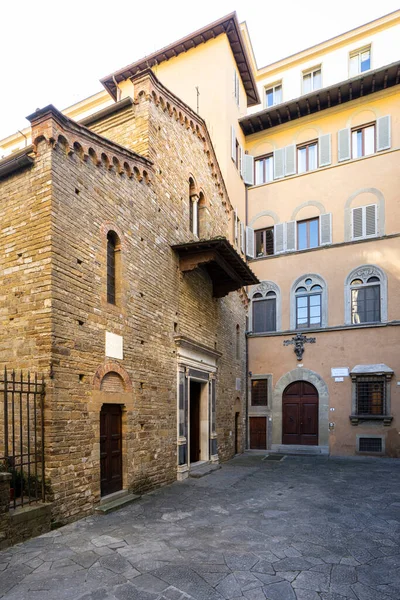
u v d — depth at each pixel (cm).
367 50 2278
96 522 799
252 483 1237
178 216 1351
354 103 2150
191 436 1495
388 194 2019
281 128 2314
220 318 1738
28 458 737
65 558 630
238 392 1997
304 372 2056
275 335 2150
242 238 2219
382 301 1950
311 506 973
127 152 1055
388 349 1908
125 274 1023
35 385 751
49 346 771
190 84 2025
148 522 820
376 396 1914
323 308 2069
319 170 2189
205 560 636
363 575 594
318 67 2389
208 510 922
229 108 2022
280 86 2492
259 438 2119
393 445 1847
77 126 880
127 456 985
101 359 906
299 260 2164
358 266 2025
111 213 987
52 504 746
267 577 582
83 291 868
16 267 832
